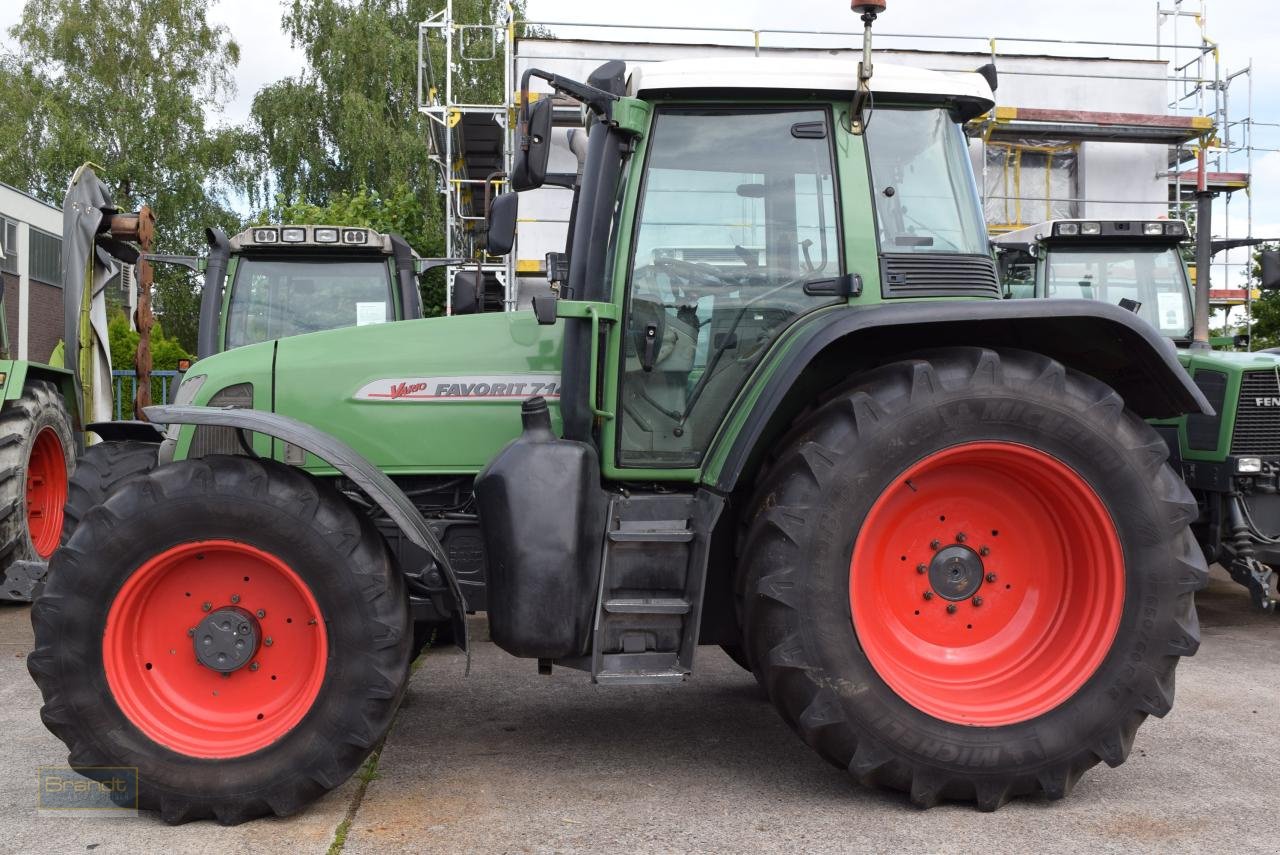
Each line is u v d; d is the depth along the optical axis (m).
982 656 3.26
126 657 3.06
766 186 3.48
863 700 3.04
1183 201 12.48
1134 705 3.11
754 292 3.48
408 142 25.34
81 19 26.38
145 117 26.34
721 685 4.57
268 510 3.01
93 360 7.20
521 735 3.83
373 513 3.73
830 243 3.48
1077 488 3.14
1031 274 7.16
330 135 27.61
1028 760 3.06
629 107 3.41
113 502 3.04
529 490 3.14
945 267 3.47
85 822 3.02
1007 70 10.16
